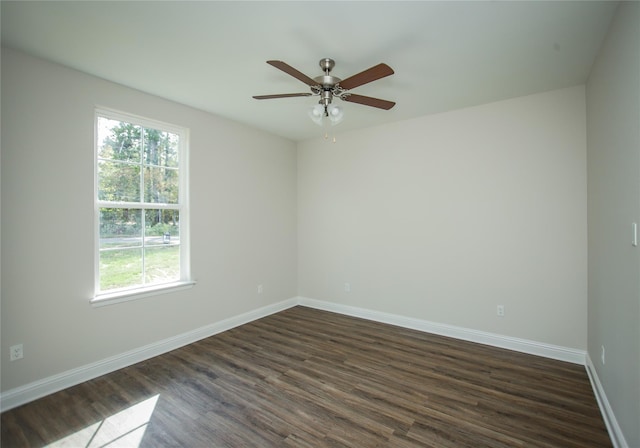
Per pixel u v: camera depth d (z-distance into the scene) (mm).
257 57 2477
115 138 3006
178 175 3520
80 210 2727
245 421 2172
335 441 1975
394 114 3781
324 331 3904
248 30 2129
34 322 2471
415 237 3945
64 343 2625
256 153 4355
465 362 3051
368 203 4328
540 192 3186
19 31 2135
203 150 3682
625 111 1771
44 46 2324
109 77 2814
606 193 2209
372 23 2043
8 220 2352
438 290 3795
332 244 4699
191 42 2275
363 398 2443
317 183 4844
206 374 2832
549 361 3070
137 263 3174
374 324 4160
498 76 2787
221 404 2367
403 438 1998
